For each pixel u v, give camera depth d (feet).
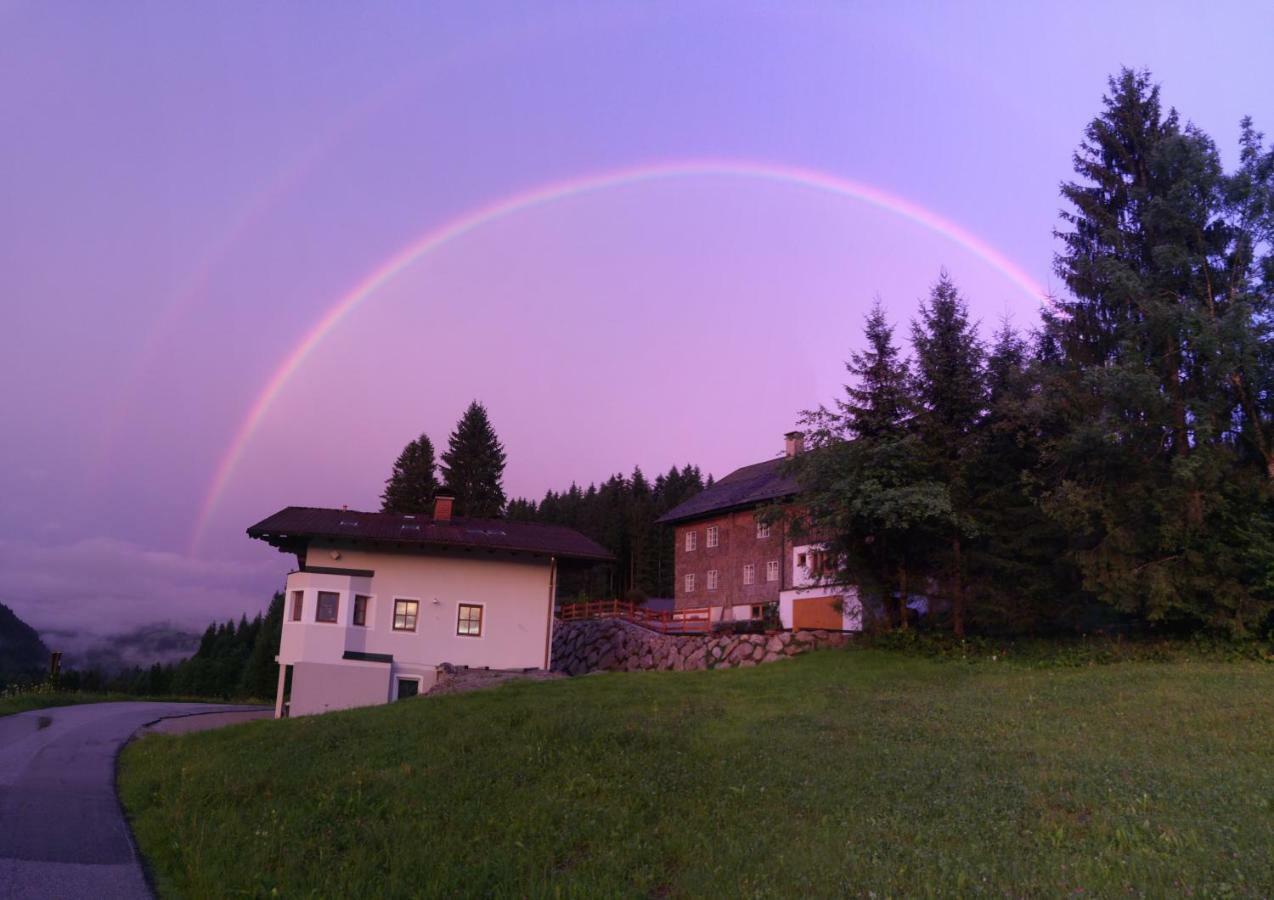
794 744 47.83
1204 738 44.86
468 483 279.49
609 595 291.79
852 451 85.25
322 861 29.99
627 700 65.98
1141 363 75.87
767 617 149.79
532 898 25.95
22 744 65.21
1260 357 73.31
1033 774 38.52
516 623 117.08
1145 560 75.10
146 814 39.50
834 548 89.45
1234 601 70.44
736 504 162.61
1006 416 83.51
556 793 38.60
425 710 63.41
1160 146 82.23
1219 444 74.49
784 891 25.75
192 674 266.57
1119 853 27.86
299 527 111.86
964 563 85.71
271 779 43.37
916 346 87.10
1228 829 29.22
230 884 27.96
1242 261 76.33
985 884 25.43
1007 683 67.41
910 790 36.83
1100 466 76.38
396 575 114.21
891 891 25.12
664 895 27.07
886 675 75.46
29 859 31.78
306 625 108.88
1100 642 79.77
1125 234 86.53
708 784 39.42
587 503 380.17
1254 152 76.18
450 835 32.68
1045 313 90.58
